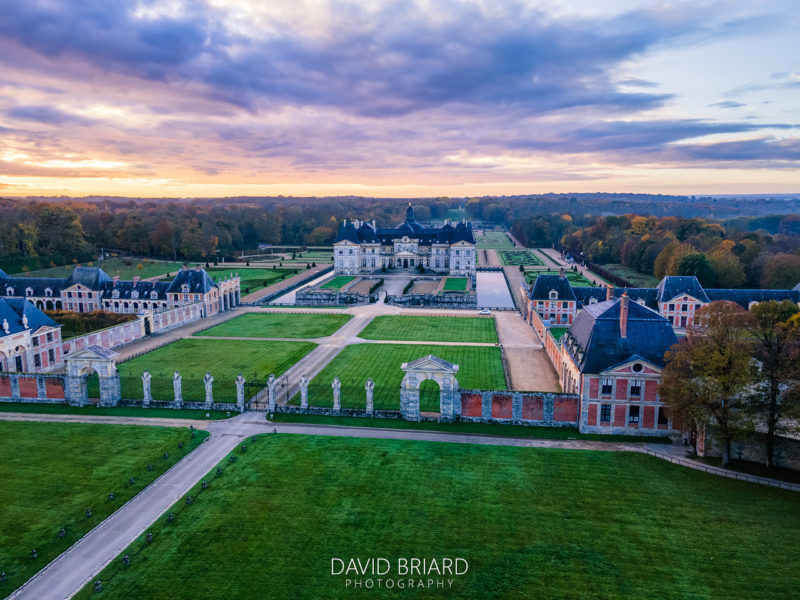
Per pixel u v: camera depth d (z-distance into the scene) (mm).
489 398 84438
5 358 106938
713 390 67000
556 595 47781
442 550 53688
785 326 67125
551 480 66750
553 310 156375
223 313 177750
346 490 64500
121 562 51906
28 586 48969
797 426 68438
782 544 54438
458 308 185500
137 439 78500
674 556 52750
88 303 170500
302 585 48906
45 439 78562
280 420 85375
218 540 55188
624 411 79875
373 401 92625
